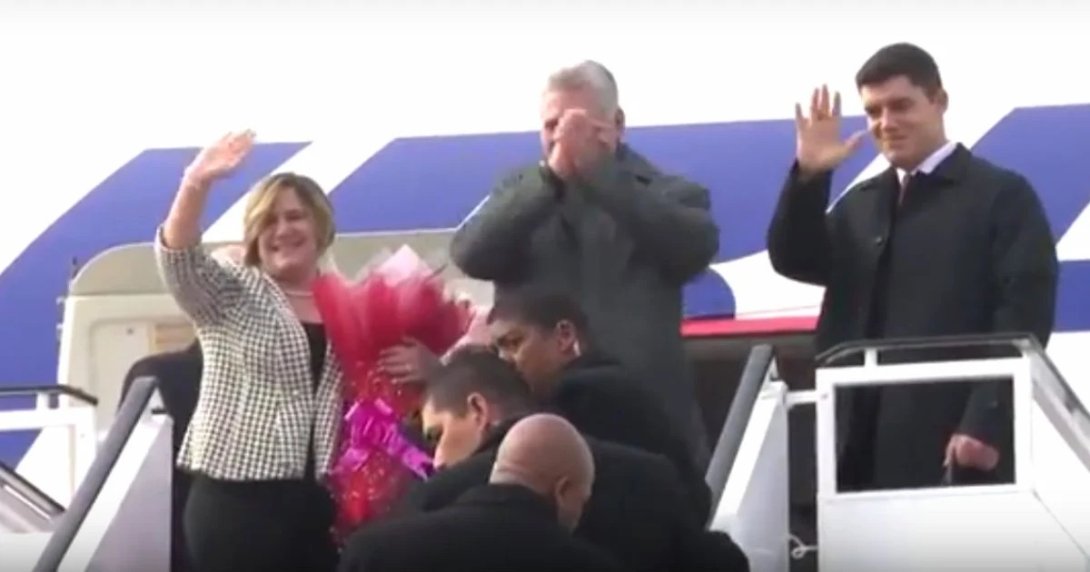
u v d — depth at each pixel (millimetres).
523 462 14742
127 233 23547
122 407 16469
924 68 17156
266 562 15906
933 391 16953
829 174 17391
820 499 16219
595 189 16922
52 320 23641
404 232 23062
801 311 22266
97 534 16016
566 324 16016
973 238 17031
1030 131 22891
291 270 16281
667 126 23062
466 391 15508
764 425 16562
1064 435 16812
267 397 16000
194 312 16031
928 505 16109
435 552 14602
